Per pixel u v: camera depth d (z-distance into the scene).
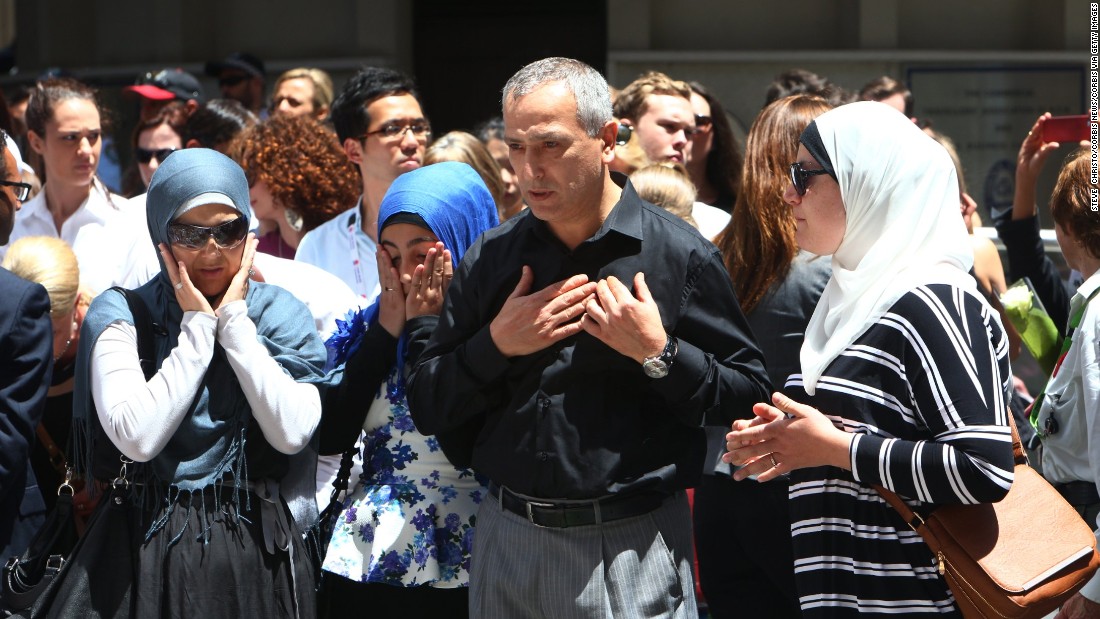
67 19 9.67
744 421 2.95
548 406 3.02
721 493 3.68
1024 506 2.89
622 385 3.05
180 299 3.28
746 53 8.74
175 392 3.17
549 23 9.93
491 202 3.79
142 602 3.16
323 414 3.55
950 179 2.93
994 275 4.61
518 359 3.06
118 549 3.23
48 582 3.23
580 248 3.04
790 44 8.99
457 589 3.53
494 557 3.16
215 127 6.33
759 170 3.61
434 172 3.67
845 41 8.91
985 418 2.72
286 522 3.34
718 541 3.72
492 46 9.98
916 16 8.95
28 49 9.91
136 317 3.37
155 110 6.78
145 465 3.26
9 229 4.04
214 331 3.27
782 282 3.55
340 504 3.61
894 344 2.82
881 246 2.87
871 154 2.88
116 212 5.61
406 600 3.50
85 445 3.37
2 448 3.40
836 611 2.90
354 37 9.27
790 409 2.84
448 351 3.27
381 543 3.46
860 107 2.95
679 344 2.95
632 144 5.14
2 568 3.47
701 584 3.83
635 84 5.76
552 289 2.97
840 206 2.93
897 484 2.75
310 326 3.56
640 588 3.05
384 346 3.54
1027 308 4.09
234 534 3.25
